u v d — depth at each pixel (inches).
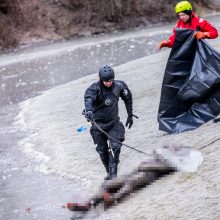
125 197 547.2
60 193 599.5
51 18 2460.6
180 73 741.3
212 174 553.6
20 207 574.2
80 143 776.3
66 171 669.3
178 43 739.4
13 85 1393.9
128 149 699.4
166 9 2871.6
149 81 1127.0
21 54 2012.8
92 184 607.5
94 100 568.7
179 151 596.1
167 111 747.4
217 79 721.0
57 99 1133.7
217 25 2367.1
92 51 1932.8
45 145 804.0
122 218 506.0
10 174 692.7
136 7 2760.8
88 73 1478.8
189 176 562.6
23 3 2431.1
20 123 975.6
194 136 688.4
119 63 1601.9
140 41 2129.7
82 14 2566.4
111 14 2632.9
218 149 621.0
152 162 581.6
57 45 2202.3
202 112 736.3
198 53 732.0
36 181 652.1
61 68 1606.8
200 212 482.0
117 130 586.6
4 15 2327.8
